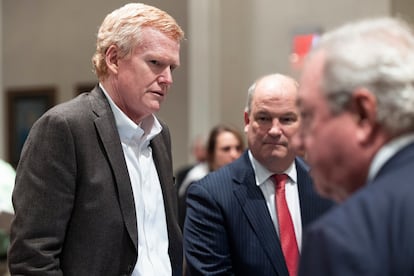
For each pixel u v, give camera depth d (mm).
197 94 8961
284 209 2828
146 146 2730
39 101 10766
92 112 2531
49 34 10656
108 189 2480
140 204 2623
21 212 2408
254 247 2764
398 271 1273
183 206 4793
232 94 8859
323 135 1434
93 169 2469
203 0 8906
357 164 1421
